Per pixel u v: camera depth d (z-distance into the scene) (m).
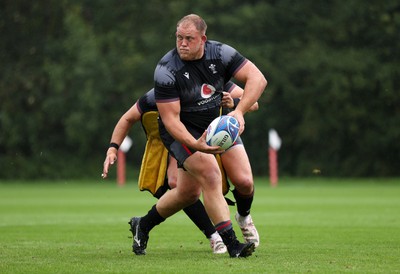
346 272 27.81
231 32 174.12
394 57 170.62
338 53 170.25
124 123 35.56
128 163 176.38
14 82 175.38
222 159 33.88
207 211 31.73
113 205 80.25
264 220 57.84
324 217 60.84
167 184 36.53
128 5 177.00
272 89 171.00
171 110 31.12
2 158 173.62
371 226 51.41
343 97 167.25
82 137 170.25
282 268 28.78
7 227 52.50
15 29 177.50
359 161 171.88
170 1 174.75
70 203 84.00
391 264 30.20
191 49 30.77
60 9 177.25
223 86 32.09
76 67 169.75
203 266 29.45
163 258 32.66
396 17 169.25
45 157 174.25
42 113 174.50
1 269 29.19
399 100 169.62
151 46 173.00
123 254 34.72
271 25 174.62
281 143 176.38
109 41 175.88
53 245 39.62
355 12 171.12
